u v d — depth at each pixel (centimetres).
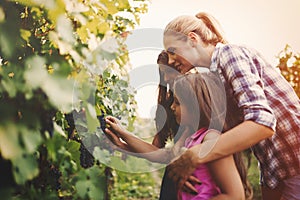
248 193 228
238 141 202
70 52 121
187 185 210
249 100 214
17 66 105
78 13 133
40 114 115
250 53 244
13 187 119
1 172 117
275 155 256
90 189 151
